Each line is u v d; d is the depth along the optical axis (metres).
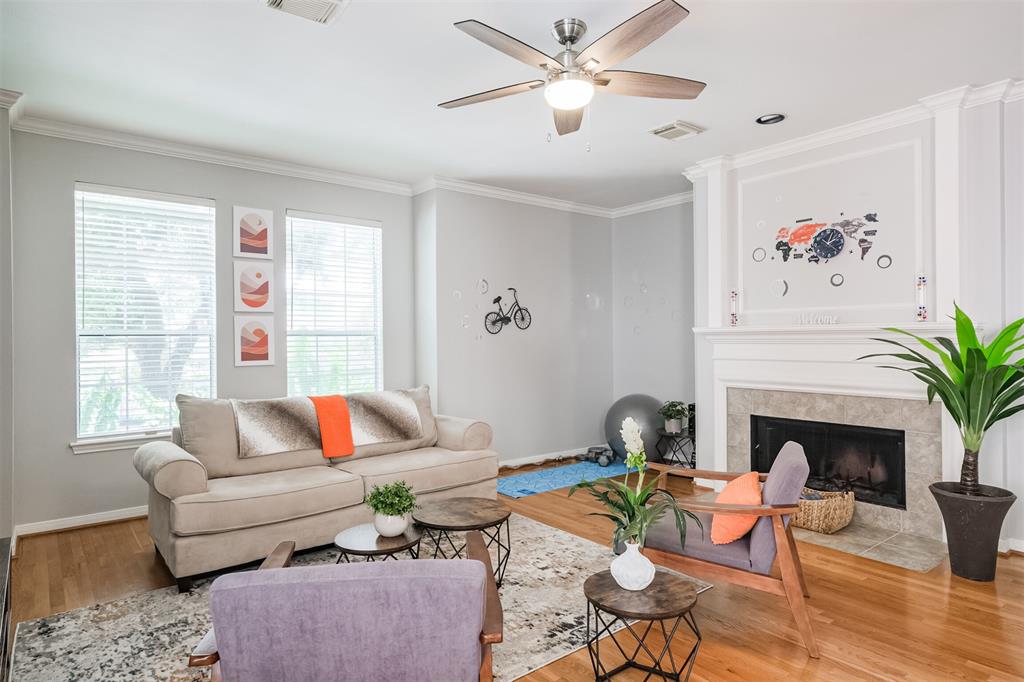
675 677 2.09
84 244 3.93
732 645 2.41
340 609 1.24
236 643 1.24
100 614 2.69
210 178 4.40
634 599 1.95
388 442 4.20
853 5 2.48
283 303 4.73
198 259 4.36
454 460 4.02
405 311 5.46
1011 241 3.32
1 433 3.15
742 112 3.69
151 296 4.17
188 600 2.84
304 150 4.42
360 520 3.49
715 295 4.67
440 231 5.24
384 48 2.85
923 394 3.55
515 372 5.78
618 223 6.50
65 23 2.59
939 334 3.41
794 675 2.18
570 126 2.91
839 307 4.02
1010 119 3.31
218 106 3.56
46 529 3.78
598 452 6.00
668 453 5.76
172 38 2.74
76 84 3.23
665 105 3.56
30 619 2.64
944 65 3.05
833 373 3.95
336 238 5.05
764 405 4.40
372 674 1.29
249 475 3.59
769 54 2.91
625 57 2.28
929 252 3.59
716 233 4.64
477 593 1.26
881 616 2.64
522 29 2.67
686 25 2.63
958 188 3.41
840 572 3.13
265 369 4.64
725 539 2.54
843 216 3.99
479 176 5.19
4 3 2.42
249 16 2.55
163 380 4.21
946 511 3.08
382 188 5.30
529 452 5.90
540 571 3.17
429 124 3.88
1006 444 3.35
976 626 2.54
